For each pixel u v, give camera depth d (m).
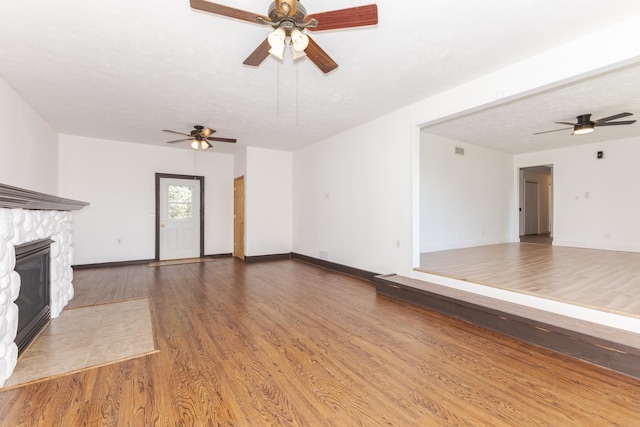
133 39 2.51
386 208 4.45
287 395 1.83
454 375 2.04
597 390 1.86
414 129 4.03
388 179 4.41
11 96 3.48
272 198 6.82
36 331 2.69
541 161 7.39
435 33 2.43
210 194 7.04
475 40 2.53
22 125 3.79
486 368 2.13
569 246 6.86
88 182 5.74
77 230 5.66
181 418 1.62
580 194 6.71
